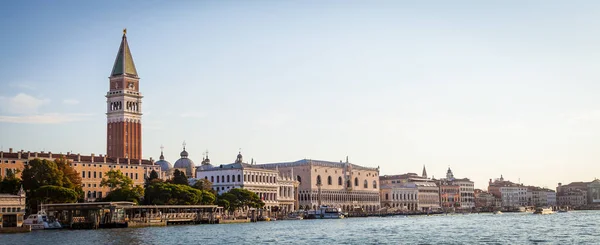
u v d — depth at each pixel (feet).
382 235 647.56
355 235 647.15
